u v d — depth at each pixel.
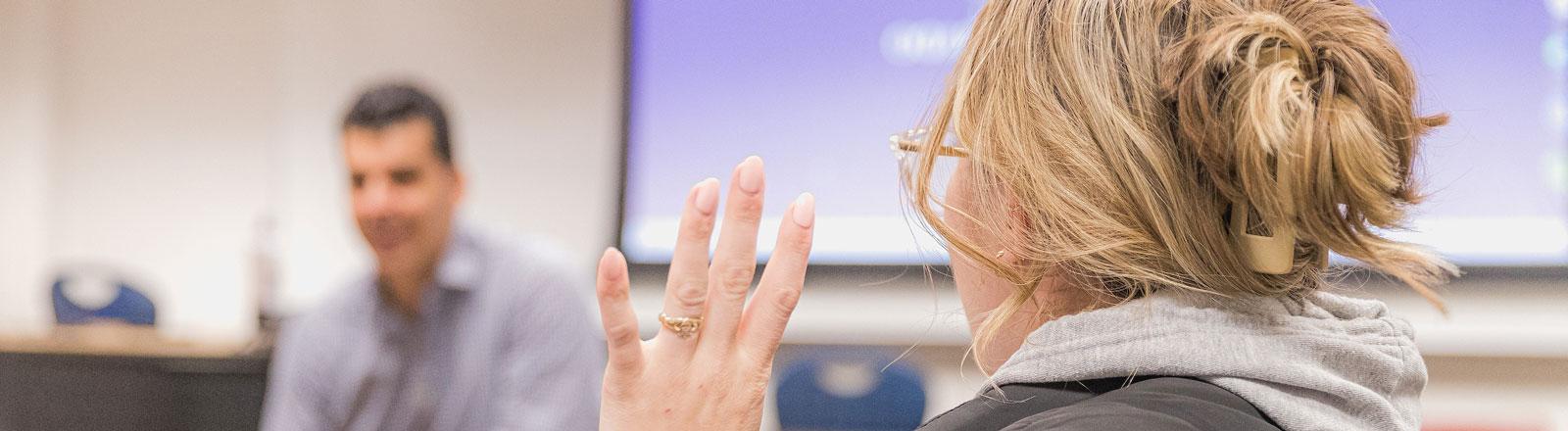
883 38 3.88
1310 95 0.56
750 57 4.00
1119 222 0.58
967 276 0.70
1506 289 3.48
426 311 2.13
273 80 4.43
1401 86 0.60
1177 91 0.58
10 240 4.57
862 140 3.90
